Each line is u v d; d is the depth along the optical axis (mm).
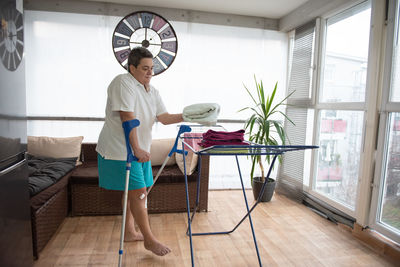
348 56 2648
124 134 1704
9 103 1306
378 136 2234
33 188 1845
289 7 3180
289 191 3316
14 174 1360
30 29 3121
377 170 2232
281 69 3648
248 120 3279
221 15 3447
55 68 3193
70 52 3201
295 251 2064
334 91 2848
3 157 1248
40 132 3244
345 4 2607
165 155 2924
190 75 3447
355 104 2494
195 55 3439
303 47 3223
